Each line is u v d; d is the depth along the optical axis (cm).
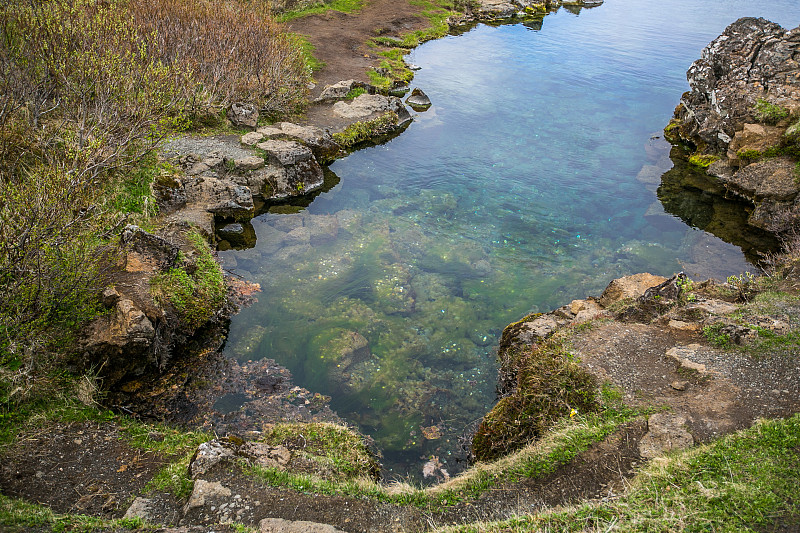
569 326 838
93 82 1234
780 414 590
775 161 1439
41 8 1382
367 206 1418
